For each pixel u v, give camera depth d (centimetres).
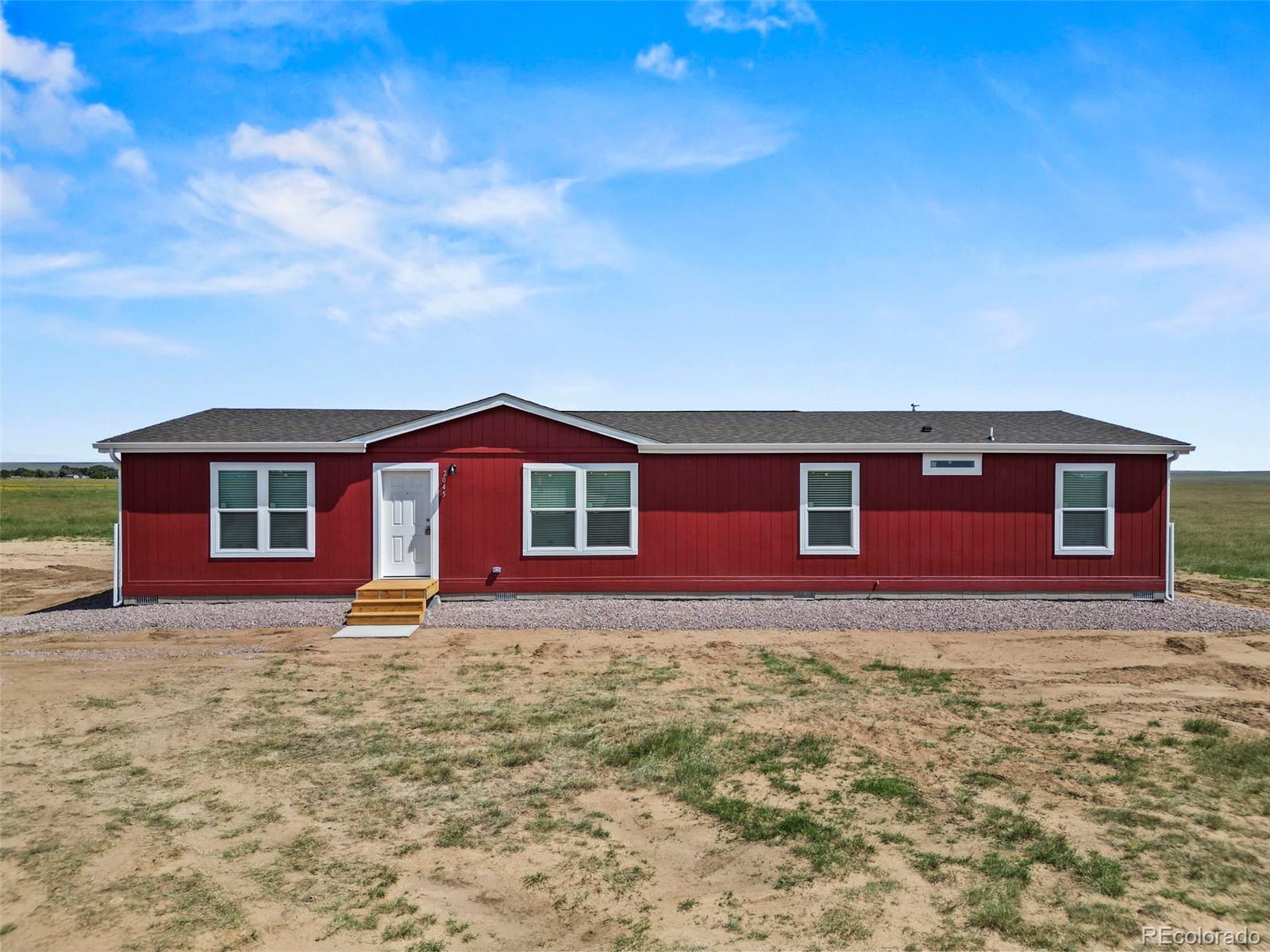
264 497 1541
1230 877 529
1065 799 654
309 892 505
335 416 1830
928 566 1617
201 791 658
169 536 1527
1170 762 740
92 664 1084
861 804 642
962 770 716
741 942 455
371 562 1559
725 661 1132
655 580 1596
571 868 540
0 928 457
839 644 1248
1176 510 4997
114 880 515
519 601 1562
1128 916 482
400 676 1034
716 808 633
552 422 1590
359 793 658
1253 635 1320
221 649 1186
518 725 835
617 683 1008
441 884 518
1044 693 977
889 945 452
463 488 1576
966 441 1612
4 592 1814
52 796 644
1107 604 1557
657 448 1585
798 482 1612
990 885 516
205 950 441
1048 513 1623
